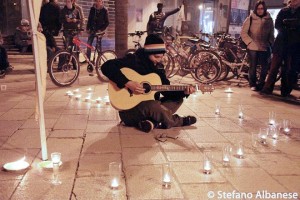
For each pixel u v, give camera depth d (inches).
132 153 150.3
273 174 133.3
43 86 134.0
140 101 178.9
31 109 224.8
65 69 313.6
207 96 286.8
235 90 320.8
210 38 444.5
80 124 192.7
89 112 220.1
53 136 171.0
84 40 586.9
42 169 131.7
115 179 117.9
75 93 281.7
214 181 125.5
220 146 162.9
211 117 217.2
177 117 191.3
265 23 307.3
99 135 173.8
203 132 184.2
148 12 679.1
